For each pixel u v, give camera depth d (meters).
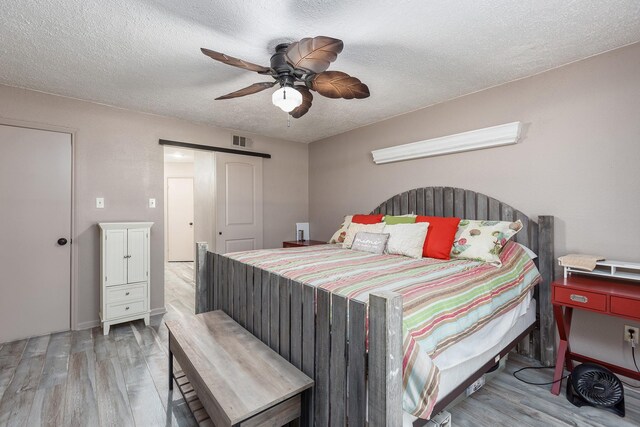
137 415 1.72
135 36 1.90
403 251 2.54
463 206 2.88
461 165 2.92
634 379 1.97
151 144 3.41
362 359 1.15
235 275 2.18
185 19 1.72
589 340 2.21
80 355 2.42
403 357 1.16
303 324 1.48
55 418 1.69
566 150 2.29
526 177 2.50
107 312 2.87
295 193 4.76
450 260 2.34
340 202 4.29
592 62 2.16
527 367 2.30
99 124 3.08
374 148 3.78
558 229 2.33
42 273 2.81
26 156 2.73
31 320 2.76
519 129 2.46
